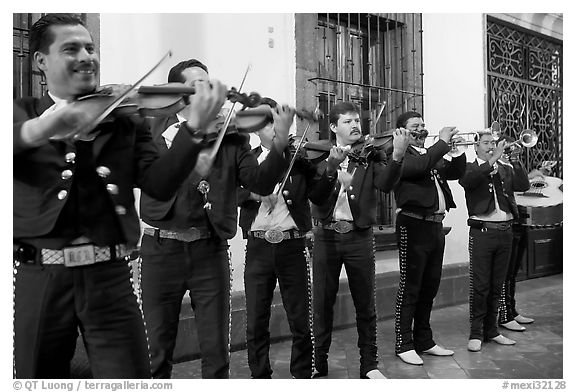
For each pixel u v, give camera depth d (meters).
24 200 1.47
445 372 3.40
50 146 1.48
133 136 1.62
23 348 1.47
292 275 2.93
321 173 3.08
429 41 5.43
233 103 2.21
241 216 3.04
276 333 4.04
